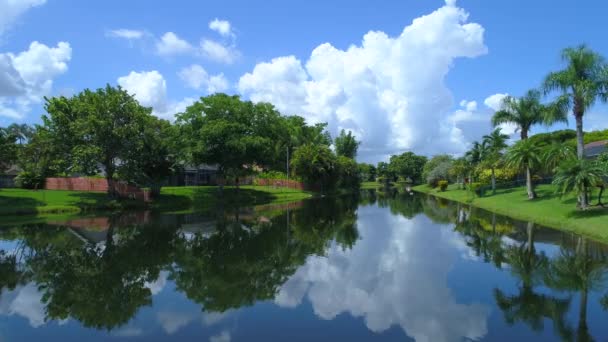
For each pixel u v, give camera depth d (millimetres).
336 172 64125
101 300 9961
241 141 41844
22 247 16562
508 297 9812
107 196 35906
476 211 31203
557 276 11555
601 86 23469
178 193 42562
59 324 8398
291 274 12234
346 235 19719
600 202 21797
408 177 120188
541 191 33531
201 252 15484
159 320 8555
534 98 33406
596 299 9539
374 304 9469
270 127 49406
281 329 8000
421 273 12219
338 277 11875
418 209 34438
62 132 33000
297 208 36125
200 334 7809
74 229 21578
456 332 7750
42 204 30875
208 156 42656
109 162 34750
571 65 23969
